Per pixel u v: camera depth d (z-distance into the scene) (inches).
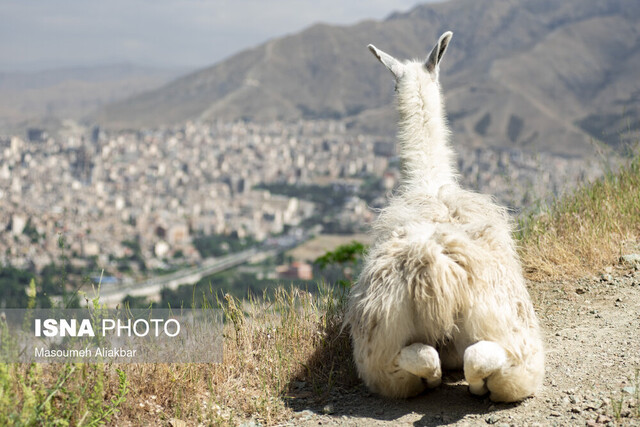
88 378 146.9
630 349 167.3
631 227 258.4
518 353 133.3
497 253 144.1
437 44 198.5
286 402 160.2
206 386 165.0
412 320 136.8
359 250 452.1
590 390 146.2
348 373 170.4
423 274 133.6
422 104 187.5
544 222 270.2
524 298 145.6
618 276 224.4
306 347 184.9
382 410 146.9
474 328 135.4
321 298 204.2
